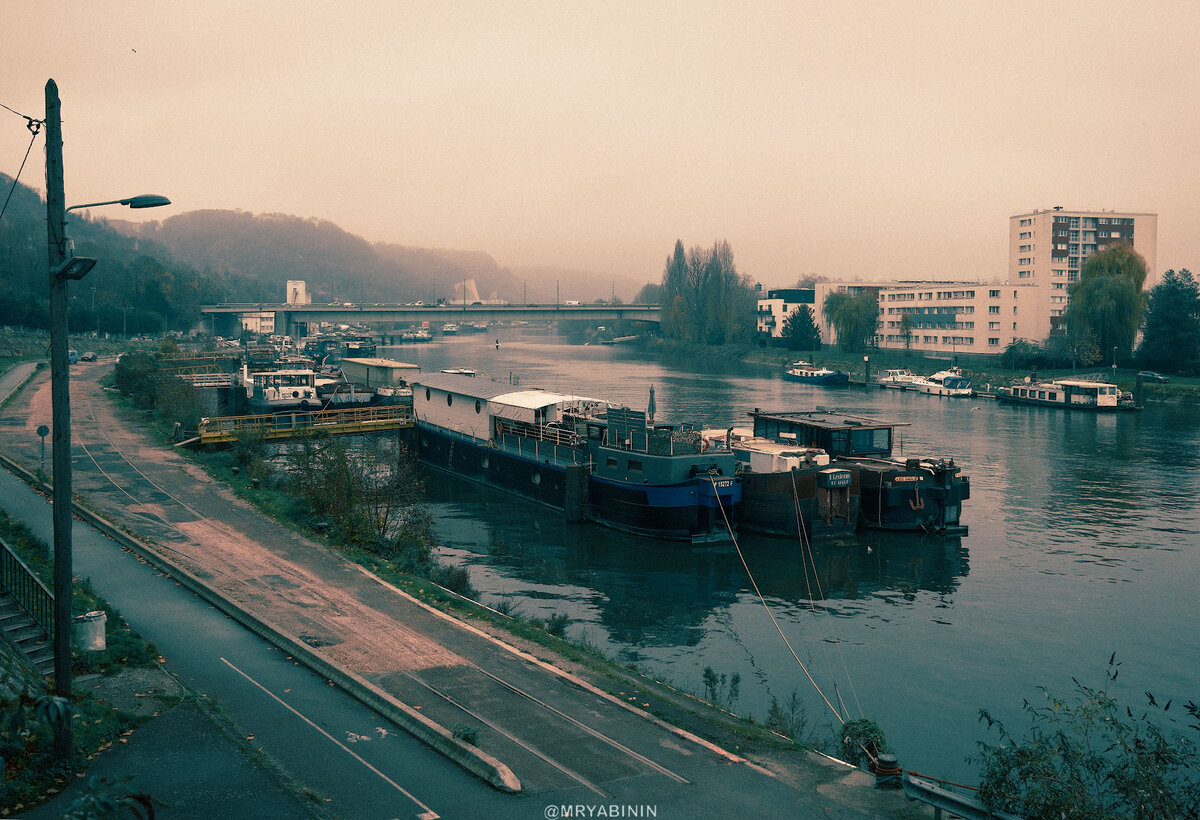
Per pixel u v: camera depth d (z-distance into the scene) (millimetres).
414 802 20344
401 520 51219
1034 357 171125
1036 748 20422
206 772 21156
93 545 40438
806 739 29109
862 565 52969
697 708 27797
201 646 29781
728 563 53000
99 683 25922
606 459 60844
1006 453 91188
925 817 20625
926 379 161500
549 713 25797
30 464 57812
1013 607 45812
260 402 104125
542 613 43500
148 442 69188
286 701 25859
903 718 33062
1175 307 156375
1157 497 71125
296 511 47875
